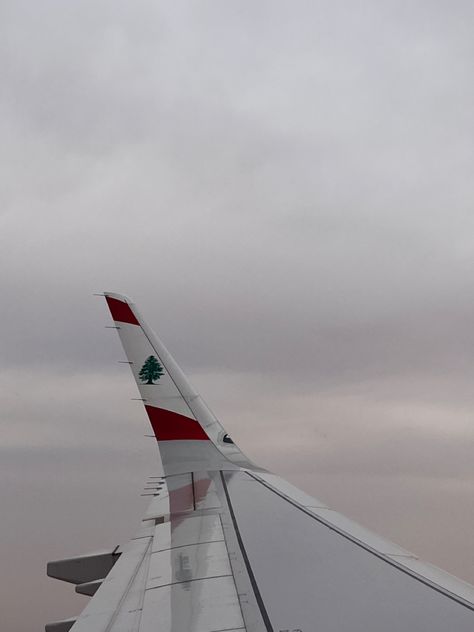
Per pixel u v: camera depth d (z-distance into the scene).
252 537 10.93
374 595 8.22
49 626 9.41
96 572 12.32
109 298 16.62
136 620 8.12
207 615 7.97
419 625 7.40
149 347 16.62
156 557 10.55
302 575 9.01
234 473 15.10
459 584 8.66
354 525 11.51
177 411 16.22
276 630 7.43
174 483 14.94
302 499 13.23
